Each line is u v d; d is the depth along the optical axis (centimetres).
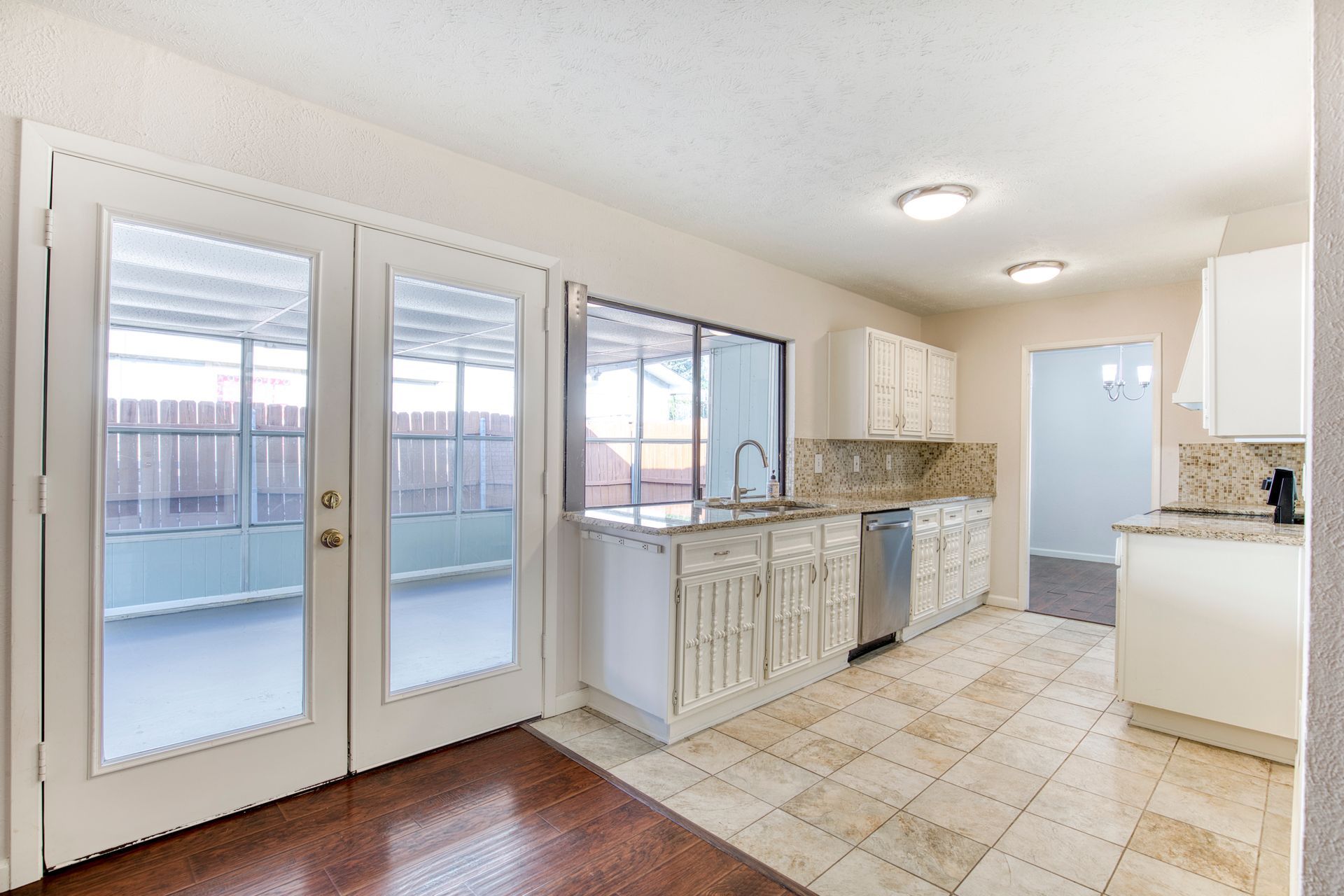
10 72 165
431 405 246
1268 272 229
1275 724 243
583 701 294
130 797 182
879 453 487
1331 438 76
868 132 229
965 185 271
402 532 238
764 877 176
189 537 194
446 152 246
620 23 172
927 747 254
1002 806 212
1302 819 80
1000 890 171
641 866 180
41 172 168
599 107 215
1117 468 672
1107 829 199
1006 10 163
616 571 271
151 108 184
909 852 187
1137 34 171
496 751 247
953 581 438
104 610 179
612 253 302
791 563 304
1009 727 272
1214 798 218
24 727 167
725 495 459
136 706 185
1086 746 256
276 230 206
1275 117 212
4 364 164
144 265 186
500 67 193
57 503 171
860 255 370
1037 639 401
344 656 222
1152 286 429
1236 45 174
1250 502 390
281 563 210
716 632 267
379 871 176
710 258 349
